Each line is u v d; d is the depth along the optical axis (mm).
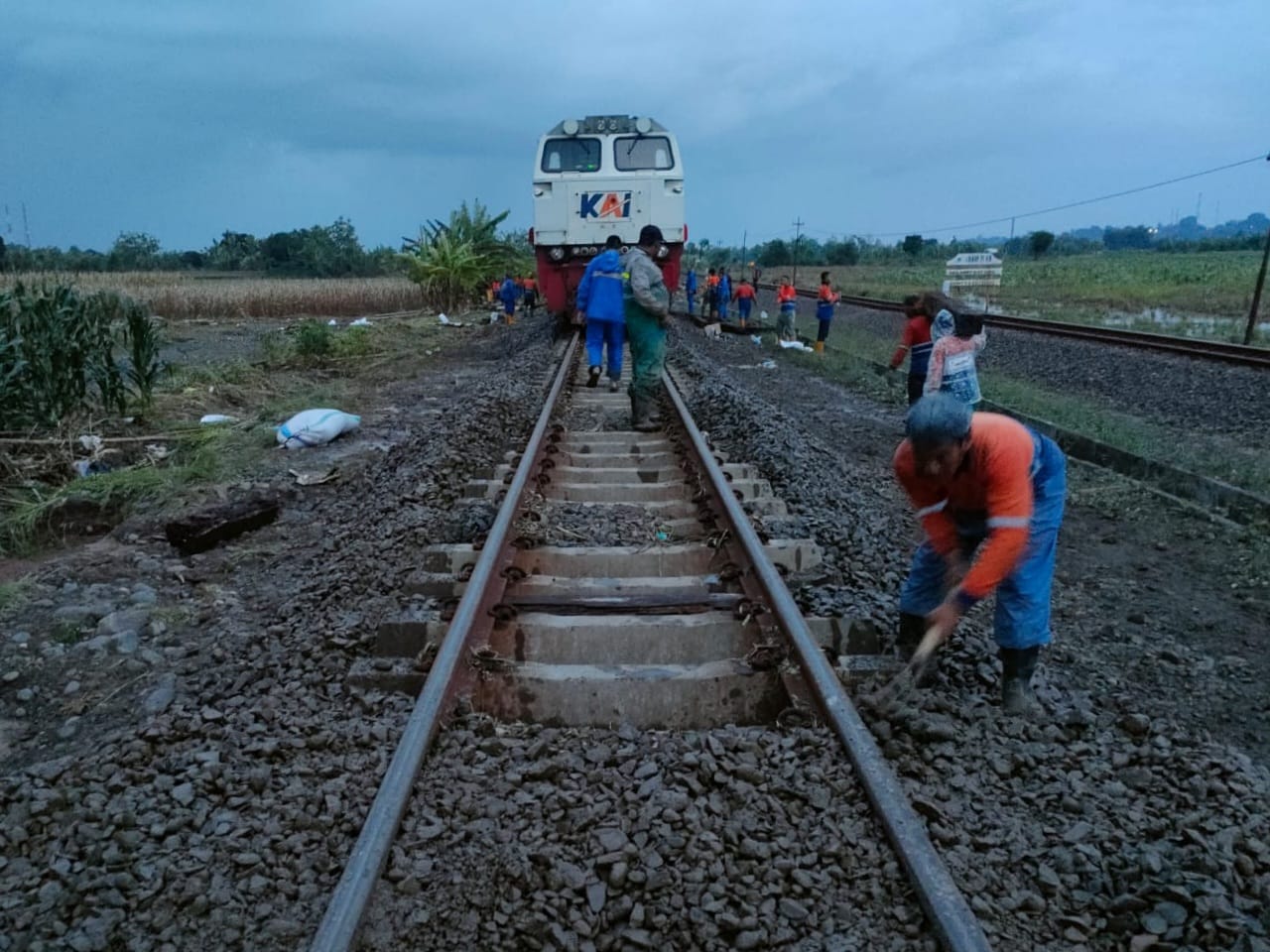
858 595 4980
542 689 4133
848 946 2596
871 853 2916
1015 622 3795
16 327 8992
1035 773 3475
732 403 10391
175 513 7090
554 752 3527
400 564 5484
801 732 3555
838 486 7461
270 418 10617
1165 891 2805
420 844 2963
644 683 4129
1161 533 7094
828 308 18703
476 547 5531
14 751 3943
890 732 3688
